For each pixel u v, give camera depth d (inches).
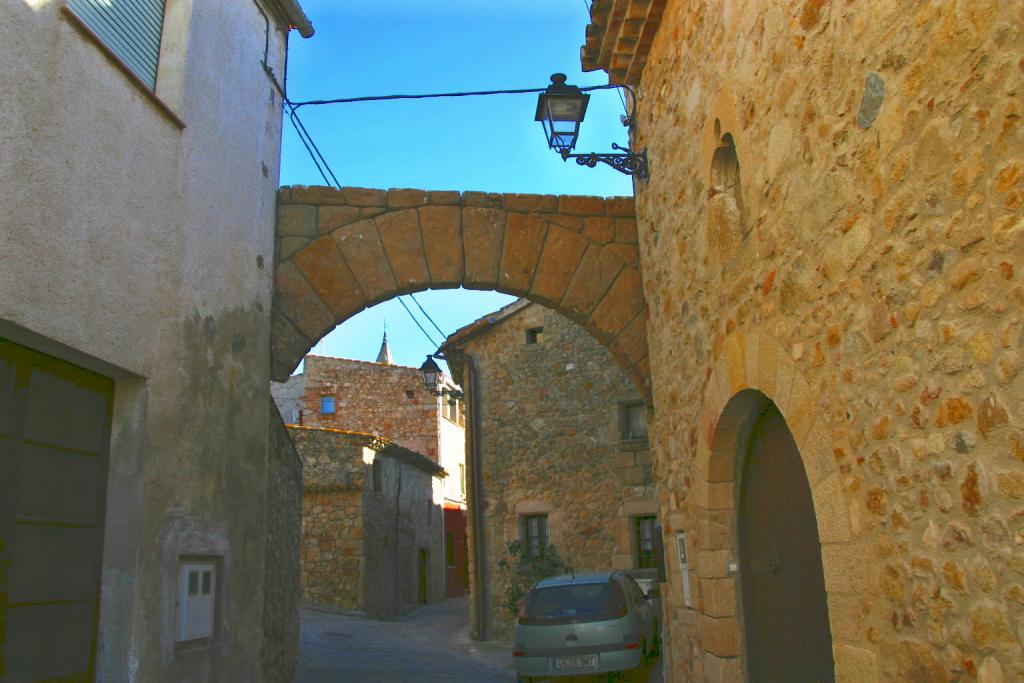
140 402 166.4
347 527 684.1
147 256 169.8
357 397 1043.3
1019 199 78.7
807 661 152.4
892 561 106.0
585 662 299.9
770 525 169.9
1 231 126.1
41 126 136.3
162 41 189.0
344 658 394.6
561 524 490.0
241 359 215.3
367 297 248.2
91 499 159.2
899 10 100.4
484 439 538.6
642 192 249.3
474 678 351.6
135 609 158.4
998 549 83.7
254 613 213.5
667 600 231.0
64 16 142.3
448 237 255.8
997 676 84.5
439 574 944.3
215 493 195.0
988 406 84.6
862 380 112.3
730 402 167.8
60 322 139.9
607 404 491.2
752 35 151.9
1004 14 80.4
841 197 117.3
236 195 217.5
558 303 256.1
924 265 96.3
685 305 204.1
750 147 154.3
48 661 143.5
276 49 252.1
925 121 95.1
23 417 140.8
